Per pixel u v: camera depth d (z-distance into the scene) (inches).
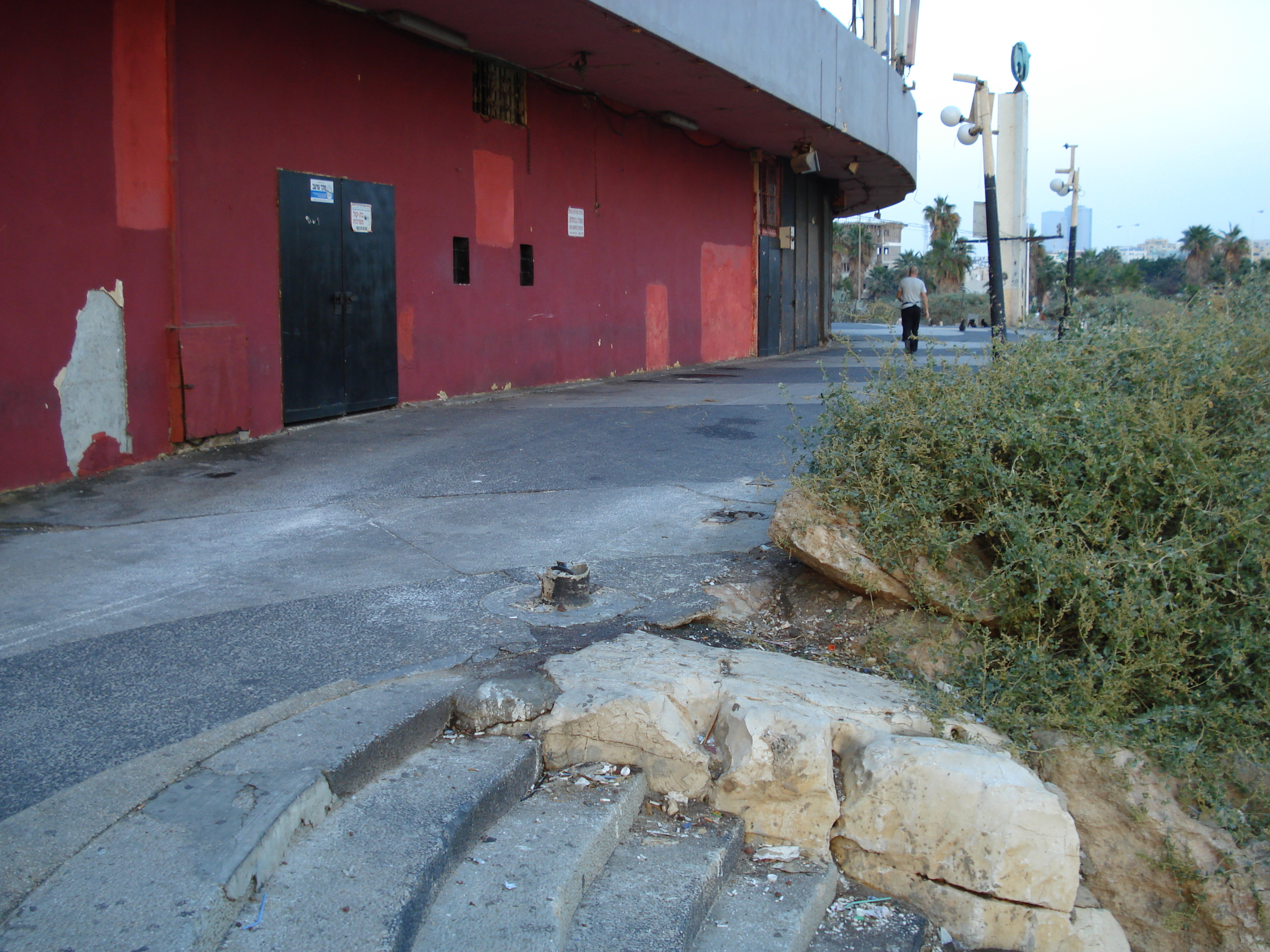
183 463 286.4
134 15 272.2
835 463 188.2
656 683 142.0
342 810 111.0
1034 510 167.0
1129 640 150.9
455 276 427.8
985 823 128.6
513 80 451.5
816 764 133.6
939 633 170.1
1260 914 132.0
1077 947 130.1
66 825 98.6
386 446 317.7
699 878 117.7
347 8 351.9
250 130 315.3
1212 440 174.1
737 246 715.4
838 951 121.4
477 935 98.0
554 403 425.1
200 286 300.5
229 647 151.1
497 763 124.1
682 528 227.3
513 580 188.7
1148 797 140.0
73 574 186.7
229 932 89.9
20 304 246.1
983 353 205.3
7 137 239.9
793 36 523.2
